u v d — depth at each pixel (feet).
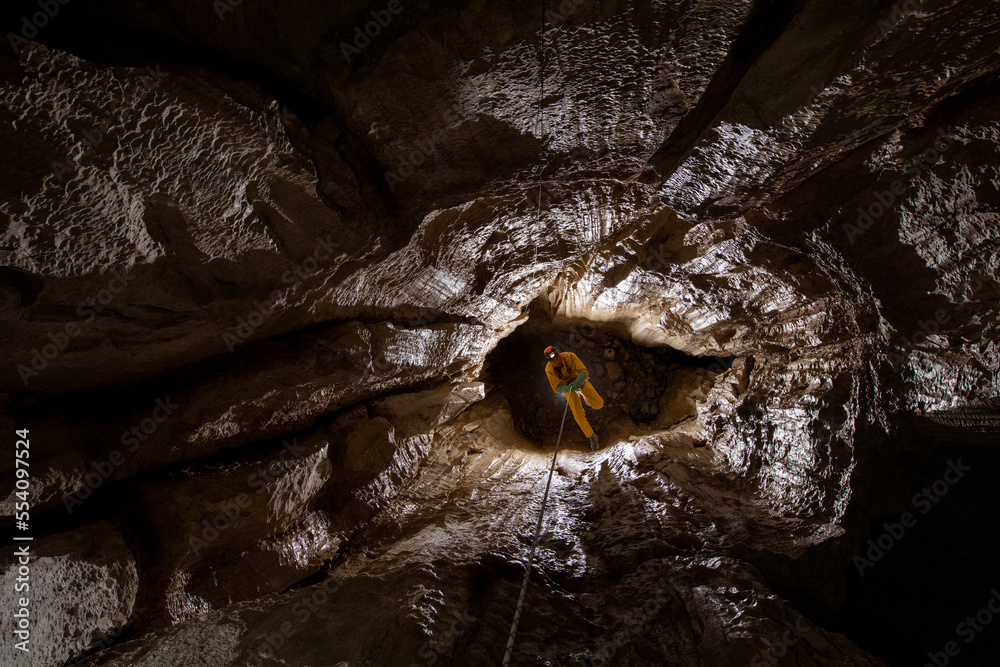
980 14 6.64
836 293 13.96
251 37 7.19
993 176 9.17
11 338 7.02
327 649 8.43
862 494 15.14
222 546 10.34
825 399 15.56
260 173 7.75
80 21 6.15
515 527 13.64
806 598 14.21
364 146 9.05
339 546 12.94
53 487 8.18
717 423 20.03
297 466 11.72
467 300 17.38
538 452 22.98
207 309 9.04
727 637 8.77
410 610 9.03
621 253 18.56
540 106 9.22
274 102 7.21
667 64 8.69
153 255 7.68
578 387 18.54
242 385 10.68
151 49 6.71
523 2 7.36
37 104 5.54
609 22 7.77
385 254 11.76
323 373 12.30
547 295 24.81
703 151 10.14
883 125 8.96
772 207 12.38
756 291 16.53
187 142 6.74
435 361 18.34
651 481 16.67
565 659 8.64
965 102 8.84
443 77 8.13
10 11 5.56
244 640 8.64
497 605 9.62
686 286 18.67
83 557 7.78
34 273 6.68
